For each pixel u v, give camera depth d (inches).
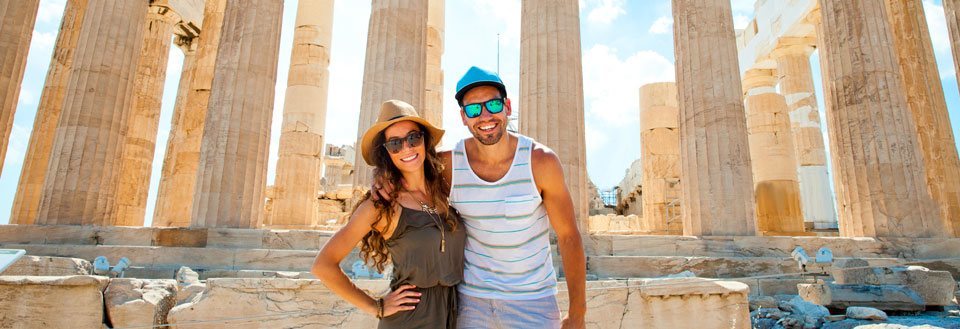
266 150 501.0
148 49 694.5
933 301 297.7
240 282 189.6
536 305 91.1
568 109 484.4
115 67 496.7
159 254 380.2
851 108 508.7
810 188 840.9
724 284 194.5
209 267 377.4
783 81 887.1
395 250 92.7
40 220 442.6
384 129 94.8
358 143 484.7
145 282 207.0
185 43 783.7
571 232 96.3
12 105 524.4
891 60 502.9
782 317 282.2
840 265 334.6
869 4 517.7
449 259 91.8
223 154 464.8
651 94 845.8
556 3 515.5
